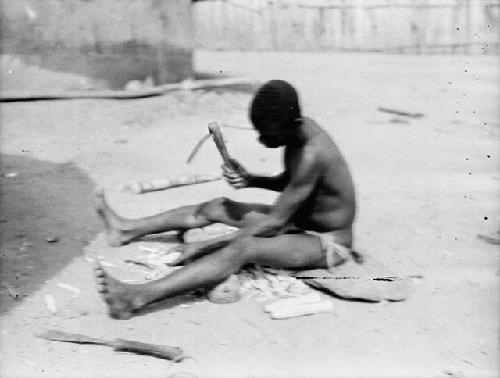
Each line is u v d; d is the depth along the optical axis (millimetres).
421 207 5277
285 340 3143
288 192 3535
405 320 3383
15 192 5141
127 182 5562
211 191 5402
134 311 3299
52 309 3363
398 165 6633
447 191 5770
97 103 7988
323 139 3578
